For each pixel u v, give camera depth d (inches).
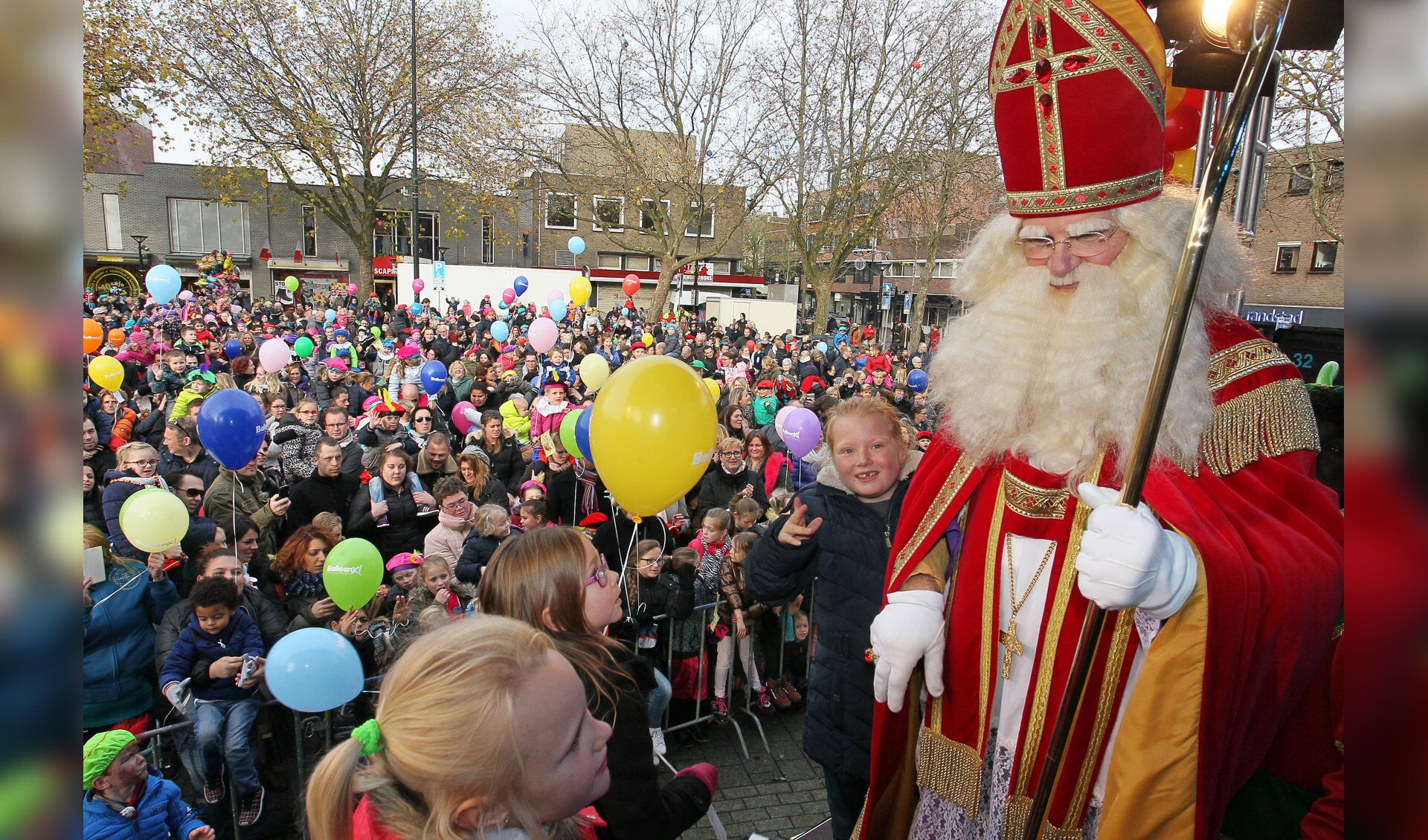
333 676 125.0
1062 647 63.6
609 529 207.5
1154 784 55.1
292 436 259.9
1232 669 54.4
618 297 1407.5
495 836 46.0
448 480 199.8
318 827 47.2
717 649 190.7
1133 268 61.0
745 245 1660.9
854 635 95.6
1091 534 52.3
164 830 117.4
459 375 426.9
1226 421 60.9
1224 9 49.3
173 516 155.9
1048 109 58.9
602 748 52.3
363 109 915.4
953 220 860.0
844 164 858.8
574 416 230.7
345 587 154.8
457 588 177.8
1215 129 82.3
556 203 993.5
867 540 95.9
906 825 76.0
